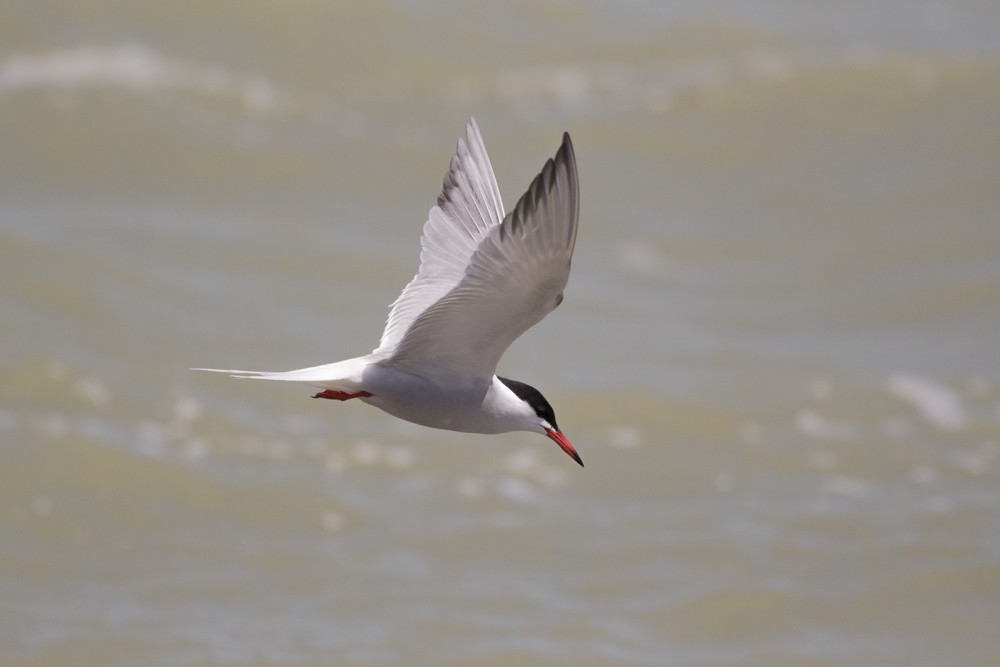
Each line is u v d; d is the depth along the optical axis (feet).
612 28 77.77
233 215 61.87
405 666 38.17
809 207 65.67
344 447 48.37
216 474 46.16
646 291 58.95
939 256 61.82
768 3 82.53
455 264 25.94
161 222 60.70
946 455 48.96
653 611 40.86
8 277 55.06
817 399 52.01
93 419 48.16
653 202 65.41
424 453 48.32
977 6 85.35
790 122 71.41
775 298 58.95
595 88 73.20
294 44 73.26
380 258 59.62
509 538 44.06
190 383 50.75
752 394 52.13
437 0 76.95
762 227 64.13
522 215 21.94
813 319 57.57
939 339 56.18
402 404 26.17
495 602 41.01
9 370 49.88
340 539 43.65
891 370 53.98
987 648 39.73
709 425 50.37
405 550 43.27
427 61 73.72
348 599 40.86
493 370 26.20
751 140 70.08
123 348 52.21
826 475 47.83
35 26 71.67
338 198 63.77
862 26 81.35
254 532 43.78
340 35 74.08
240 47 72.84
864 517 45.44
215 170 64.59
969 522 45.09
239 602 40.57
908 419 51.03
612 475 47.57
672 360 54.19
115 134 65.77
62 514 43.86
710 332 56.29
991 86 74.49
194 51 72.13
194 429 48.39
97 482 45.27
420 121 69.41
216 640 38.73
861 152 69.82
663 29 78.28
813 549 43.78
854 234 63.62
